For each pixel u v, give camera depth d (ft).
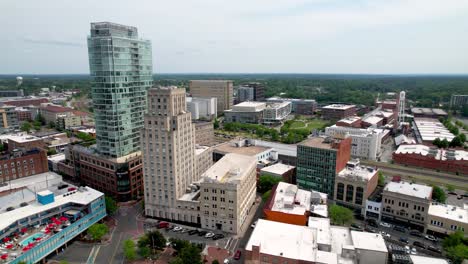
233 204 473.67
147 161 514.68
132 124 634.84
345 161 629.51
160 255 424.46
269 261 367.86
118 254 427.74
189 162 557.33
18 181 588.50
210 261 410.11
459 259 376.89
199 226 505.66
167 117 485.15
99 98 596.29
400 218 500.74
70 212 474.90
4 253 377.30
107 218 534.78
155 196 524.93
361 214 541.34
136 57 623.36
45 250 403.34
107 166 606.96
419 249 431.02
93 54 577.84
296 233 412.36
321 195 543.80
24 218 427.33
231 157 606.55
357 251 377.91
